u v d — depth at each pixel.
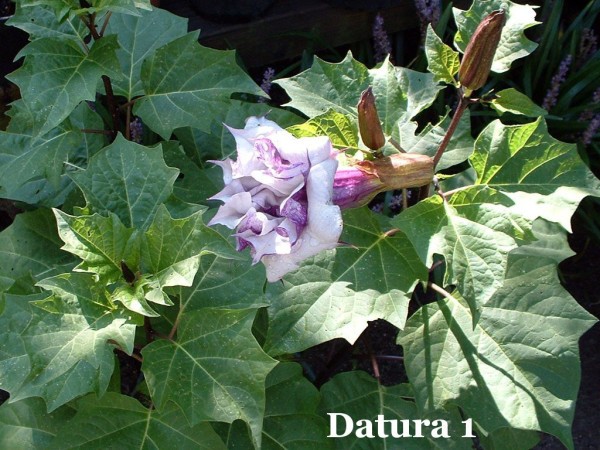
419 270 0.45
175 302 0.50
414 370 0.47
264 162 0.35
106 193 0.46
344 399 0.52
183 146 0.60
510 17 0.44
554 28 0.81
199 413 0.41
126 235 0.42
